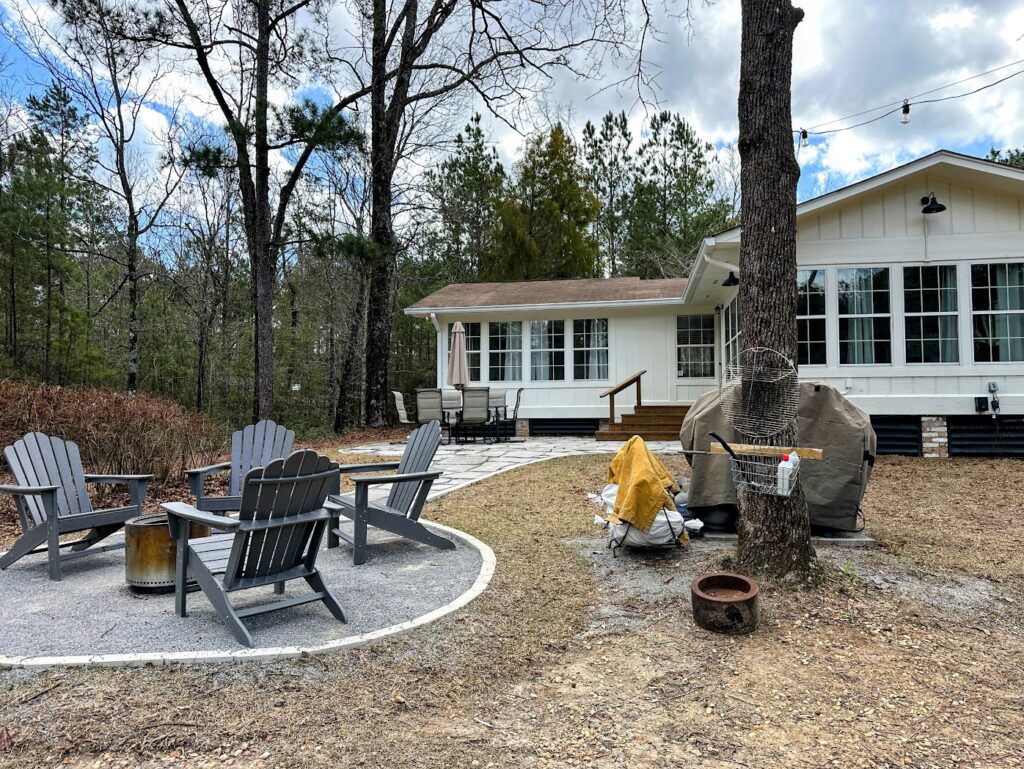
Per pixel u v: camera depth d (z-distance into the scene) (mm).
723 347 12898
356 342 19328
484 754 2156
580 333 14016
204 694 2527
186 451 8008
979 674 2711
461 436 13406
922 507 5922
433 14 15539
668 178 25438
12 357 14461
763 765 2086
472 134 24203
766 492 3629
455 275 23922
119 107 15867
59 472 4652
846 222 9352
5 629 3217
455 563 4469
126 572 3863
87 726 2279
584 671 2793
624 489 4445
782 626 3172
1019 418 9039
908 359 9188
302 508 3369
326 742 2213
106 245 19672
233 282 21797
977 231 9055
